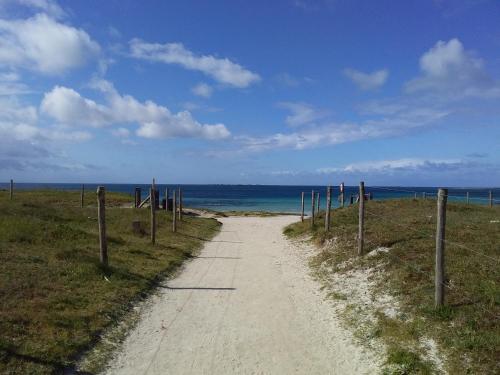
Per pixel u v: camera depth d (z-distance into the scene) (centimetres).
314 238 2062
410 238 1429
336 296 1141
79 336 819
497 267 1041
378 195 12681
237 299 1162
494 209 2762
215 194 14312
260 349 825
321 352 811
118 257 1501
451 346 729
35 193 4316
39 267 1182
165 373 721
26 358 694
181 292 1227
